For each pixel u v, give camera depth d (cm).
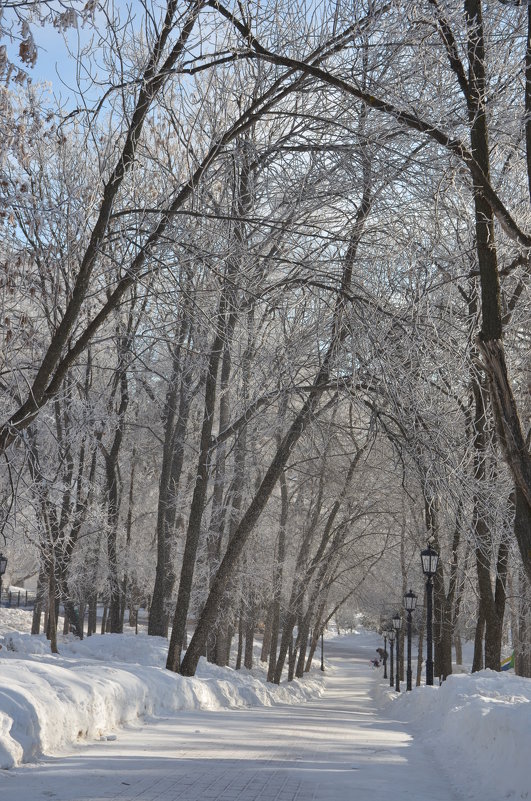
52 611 3178
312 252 1518
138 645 3572
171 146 1784
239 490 3581
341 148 1441
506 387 1040
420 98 1402
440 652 3262
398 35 1372
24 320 1524
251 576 3844
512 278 1952
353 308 1427
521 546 1025
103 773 859
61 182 1602
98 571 4353
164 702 1575
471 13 1301
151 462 5678
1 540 2472
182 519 5131
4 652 2402
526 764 898
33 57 1094
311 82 1448
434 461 1459
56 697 1049
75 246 1529
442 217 1510
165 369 3294
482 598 2523
